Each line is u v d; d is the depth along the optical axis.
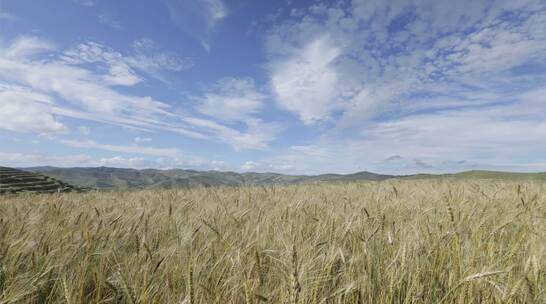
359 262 2.87
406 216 5.08
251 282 2.45
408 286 2.51
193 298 2.12
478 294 2.48
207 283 2.61
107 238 3.68
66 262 2.98
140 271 2.69
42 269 2.86
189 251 3.13
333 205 6.17
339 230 3.71
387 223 4.02
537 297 2.29
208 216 4.95
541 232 3.70
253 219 4.75
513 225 4.14
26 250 3.10
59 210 5.43
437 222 3.98
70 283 2.57
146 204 7.33
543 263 2.77
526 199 6.25
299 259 2.51
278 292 2.48
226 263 2.88
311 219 4.55
